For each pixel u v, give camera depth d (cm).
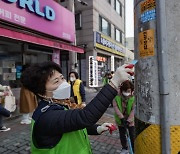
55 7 1061
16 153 478
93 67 1772
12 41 877
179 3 187
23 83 161
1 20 745
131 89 424
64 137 149
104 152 484
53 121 142
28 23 870
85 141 163
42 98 161
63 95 160
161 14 186
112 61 2231
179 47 187
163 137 188
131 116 421
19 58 918
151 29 195
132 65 152
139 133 212
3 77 846
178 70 187
